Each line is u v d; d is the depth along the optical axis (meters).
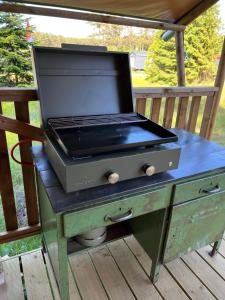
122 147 0.86
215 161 1.19
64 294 1.09
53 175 0.98
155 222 1.19
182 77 2.09
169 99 1.87
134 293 1.32
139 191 0.95
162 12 1.85
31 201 1.53
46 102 1.08
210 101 2.13
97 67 1.19
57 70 1.09
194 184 1.09
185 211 1.15
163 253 1.26
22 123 1.28
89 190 0.90
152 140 0.91
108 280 1.39
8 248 1.70
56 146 0.90
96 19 1.62
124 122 1.12
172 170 1.08
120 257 1.55
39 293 1.30
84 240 1.24
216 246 1.52
